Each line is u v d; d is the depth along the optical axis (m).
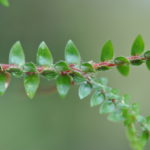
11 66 0.22
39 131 0.46
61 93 0.22
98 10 0.54
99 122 0.50
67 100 0.48
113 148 0.50
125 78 0.51
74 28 0.51
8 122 0.44
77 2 0.52
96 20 0.53
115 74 0.51
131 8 0.55
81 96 0.22
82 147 0.48
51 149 0.46
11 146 0.44
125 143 0.51
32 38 0.48
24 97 0.43
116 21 0.54
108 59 0.22
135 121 0.23
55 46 0.49
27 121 0.45
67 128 0.48
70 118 0.48
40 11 0.49
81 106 0.48
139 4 0.56
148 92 0.53
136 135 0.23
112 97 0.23
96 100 0.23
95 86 0.23
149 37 0.55
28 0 0.48
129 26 0.55
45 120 0.46
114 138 0.50
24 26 0.47
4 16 0.46
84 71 0.22
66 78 0.22
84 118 0.49
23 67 0.22
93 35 0.53
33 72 0.22
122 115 0.23
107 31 0.54
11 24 0.46
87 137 0.49
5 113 0.44
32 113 0.46
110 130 0.50
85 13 0.53
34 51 0.47
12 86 0.41
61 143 0.47
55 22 0.50
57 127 0.47
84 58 0.51
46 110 0.46
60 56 0.49
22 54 0.22
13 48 0.22
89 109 0.49
